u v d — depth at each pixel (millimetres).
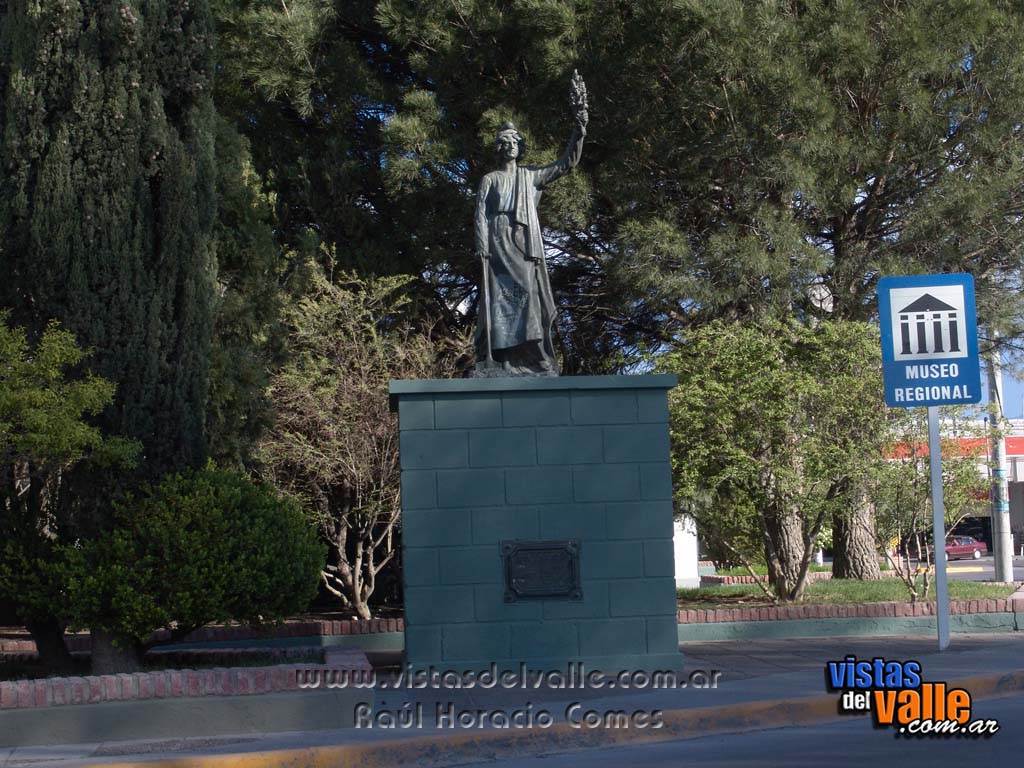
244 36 16891
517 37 16234
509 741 7629
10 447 9062
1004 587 16078
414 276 15945
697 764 7066
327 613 16578
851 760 7109
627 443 10305
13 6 10875
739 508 14555
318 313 14586
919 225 14969
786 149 14461
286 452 13852
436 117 16203
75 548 9398
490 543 10125
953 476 13656
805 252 14727
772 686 9281
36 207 10016
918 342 11219
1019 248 15609
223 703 8000
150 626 9203
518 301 10656
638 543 10211
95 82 10203
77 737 7793
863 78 15016
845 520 16203
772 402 13391
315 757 7098
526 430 10258
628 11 15453
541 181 10898
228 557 9359
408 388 10156
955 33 14461
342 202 17156
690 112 15164
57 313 9945
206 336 10531
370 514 14375
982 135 14703
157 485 9828
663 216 15625
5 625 15430
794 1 15422
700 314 15828
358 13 17891
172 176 10344
